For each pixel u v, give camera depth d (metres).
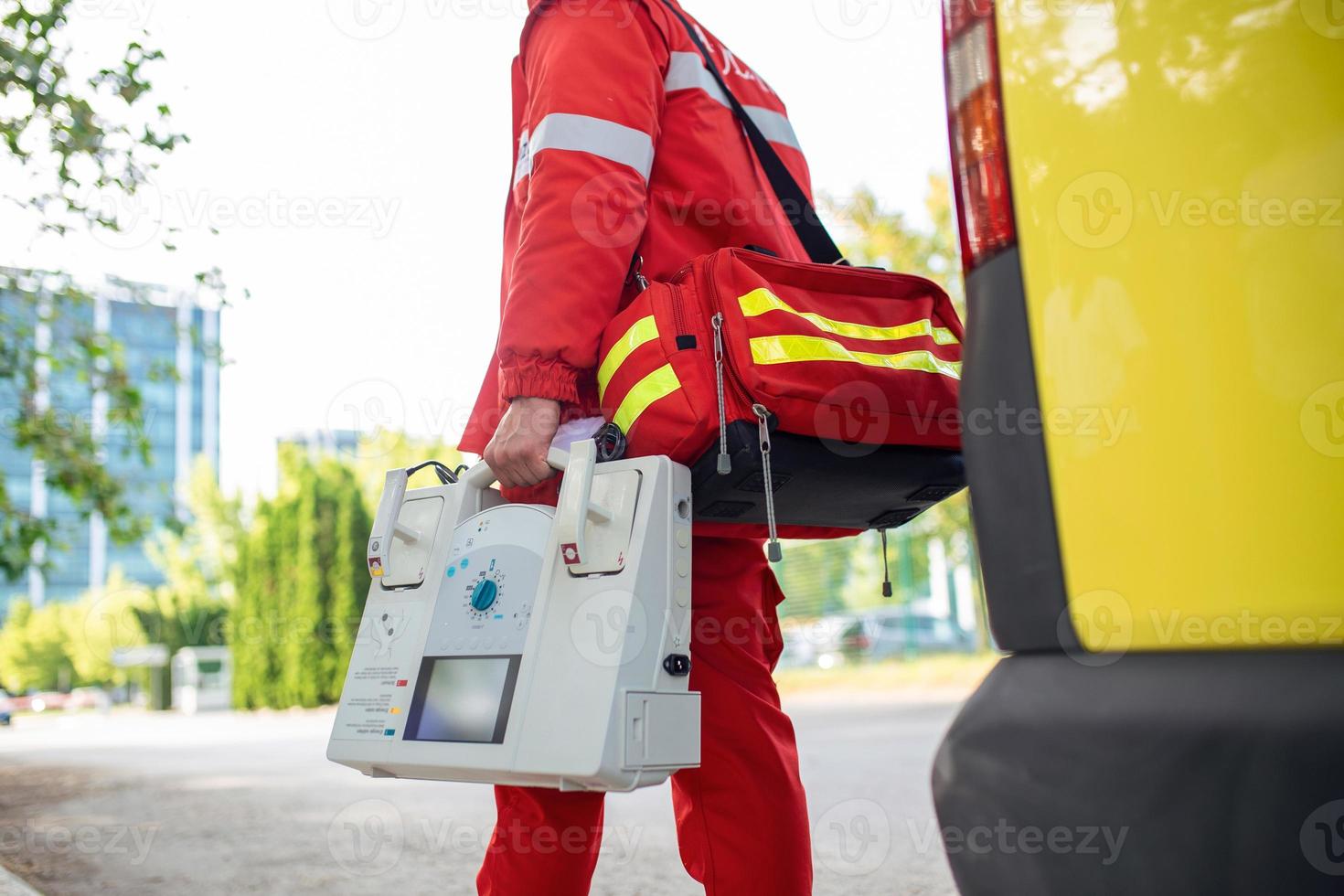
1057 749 0.82
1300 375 0.73
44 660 48.28
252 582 25.52
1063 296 0.86
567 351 1.43
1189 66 0.80
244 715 23.89
